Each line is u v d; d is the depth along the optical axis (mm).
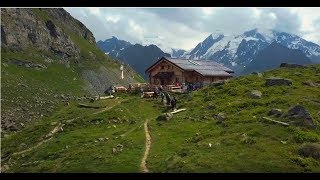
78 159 40188
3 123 70938
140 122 56625
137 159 38375
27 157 47438
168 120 54188
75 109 71562
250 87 66875
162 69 105188
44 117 79625
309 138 37781
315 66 83750
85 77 151125
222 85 71125
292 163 32812
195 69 101812
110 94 85938
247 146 36969
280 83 66438
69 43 170500
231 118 48406
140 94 82375
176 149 39969
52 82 125000
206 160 34188
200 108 59156
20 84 104938
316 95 58844
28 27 148625
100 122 58438
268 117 45906
